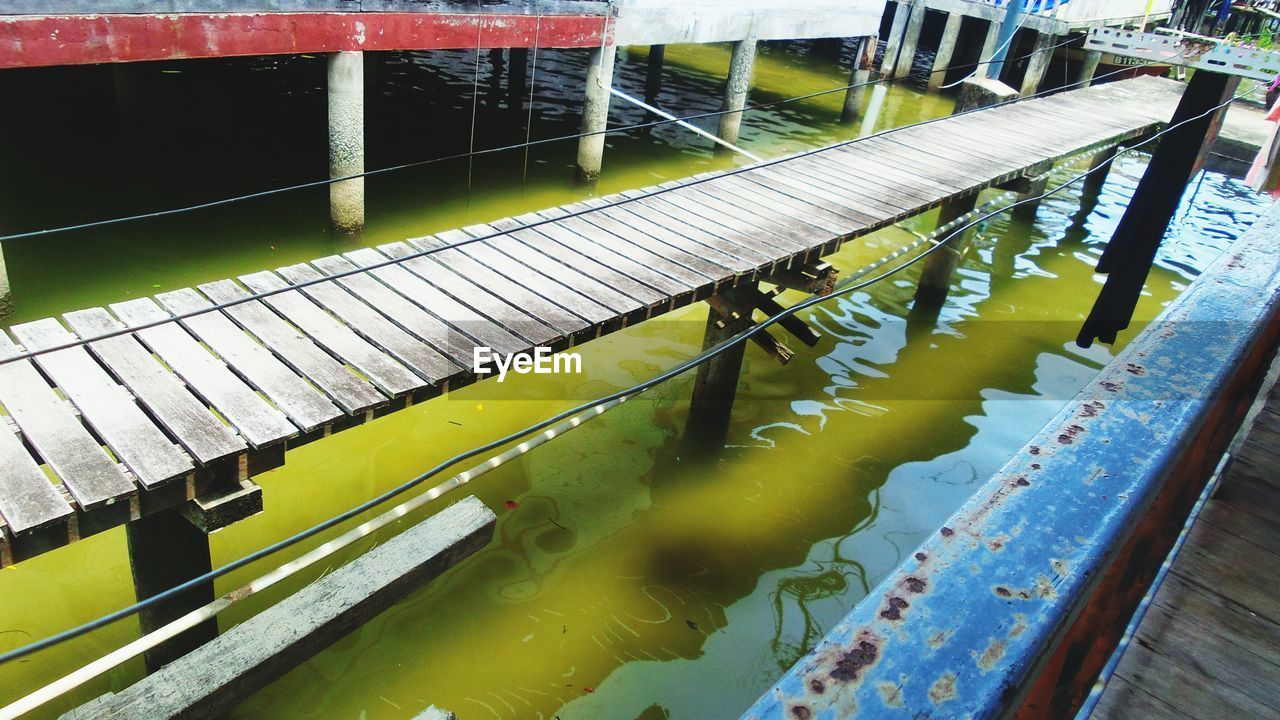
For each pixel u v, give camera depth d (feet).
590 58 36.91
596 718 15.74
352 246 30.63
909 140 34.47
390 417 22.63
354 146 29.07
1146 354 4.88
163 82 41.86
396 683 15.90
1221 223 45.27
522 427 23.03
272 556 17.90
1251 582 5.16
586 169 38.47
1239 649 4.64
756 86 61.77
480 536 15.49
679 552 19.85
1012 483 3.71
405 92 47.88
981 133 36.58
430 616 17.40
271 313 16.96
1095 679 4.51
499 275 19.70
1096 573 3.22
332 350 15.94
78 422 13.16
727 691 16.63
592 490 21.31
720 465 22.90
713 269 21.04
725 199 26.04
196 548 13.92
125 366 14.60
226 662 12.35
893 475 23.54
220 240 29.48
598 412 13.48
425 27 29.66
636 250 21.79
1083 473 3.76
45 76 37.73
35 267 26.11
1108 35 28.25
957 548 3.31
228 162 35.14
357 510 10.40
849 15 54.44
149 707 11.60
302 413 14.08
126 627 16.06
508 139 43.55
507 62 57.47
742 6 44.37
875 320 31.65
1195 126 25.31
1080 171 51.26
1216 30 84.02
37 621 15.98
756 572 19.62
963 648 2.83
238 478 13.28
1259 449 6.60
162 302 16.63
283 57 49.44
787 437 24.45
